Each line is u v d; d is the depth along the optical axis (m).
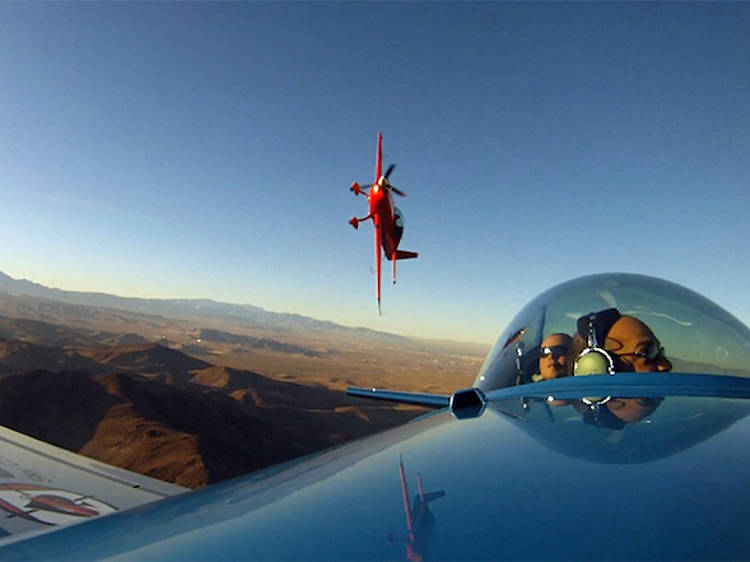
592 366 4.60
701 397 3.70
